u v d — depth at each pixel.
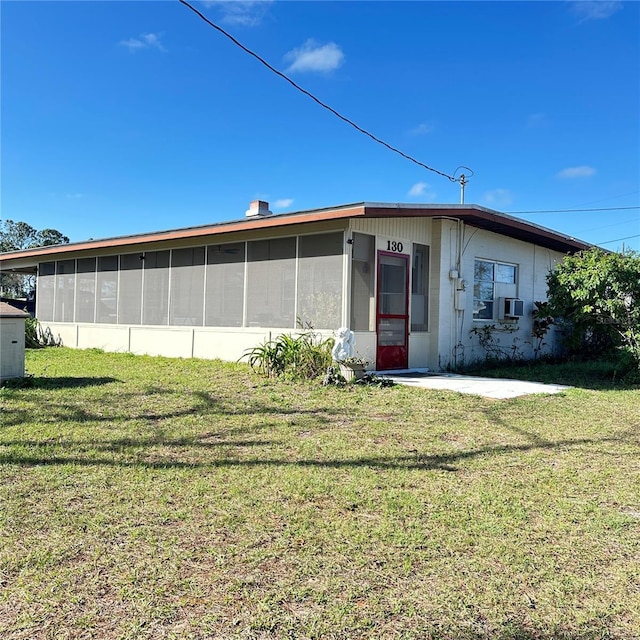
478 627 2.04
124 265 12.77
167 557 2.51
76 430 4.86
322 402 6.49
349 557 2.55
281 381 7.96
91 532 2.76
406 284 9.81
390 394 7.09
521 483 3.68
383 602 2.19
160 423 5.23
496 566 2.51
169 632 1.95
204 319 10.97
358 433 5.00
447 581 2.37
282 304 9.60
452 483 3.65
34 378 7.86
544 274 13.48
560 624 2.07
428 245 10.30
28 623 1.98
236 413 5.79
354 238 8.85
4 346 7.25
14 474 3.63
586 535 2.87
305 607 2.14
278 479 3.63
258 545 2.65
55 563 2.43
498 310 11.76
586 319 9.37
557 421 5.71
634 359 8.95
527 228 11.01
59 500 3.18
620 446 4.72
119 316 12.84
